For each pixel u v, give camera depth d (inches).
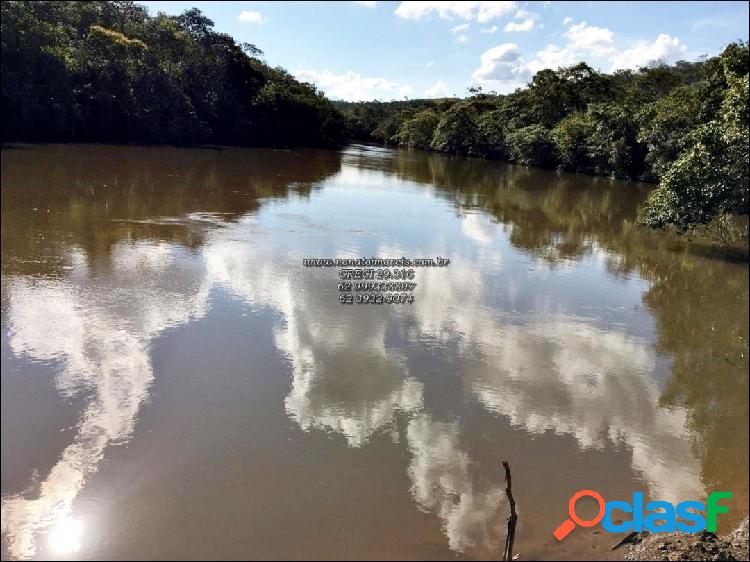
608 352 352.5
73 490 207.0
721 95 903.1
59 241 509.4
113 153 1248.8
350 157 1870.1
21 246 485.7
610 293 470.9
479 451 242.7
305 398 277.0
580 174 1688.0
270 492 210.5
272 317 371.9
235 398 273.3
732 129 581.3
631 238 693.3
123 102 1470.2
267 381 290.7
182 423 250.7
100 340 321.7
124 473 217.0
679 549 185.3
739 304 451.8
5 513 194.7
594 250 625.0
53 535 186.7
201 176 1005.2
